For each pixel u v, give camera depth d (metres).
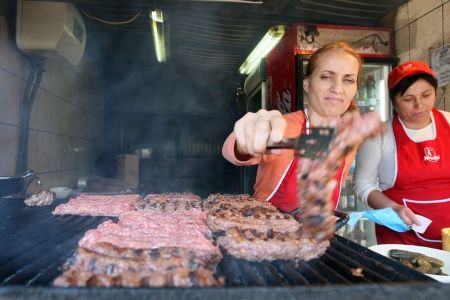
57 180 4.28
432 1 3.17
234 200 2.31
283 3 3.06
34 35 3.06
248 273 1.25
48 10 3.09
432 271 1.51
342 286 0.86
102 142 6.84
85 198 2.41
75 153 5.06
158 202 2.29
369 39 3.77
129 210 2.10
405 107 2.28
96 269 1.13
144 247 1.34
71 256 1.34
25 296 0.81
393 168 2.42
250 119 1.38
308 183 1.02
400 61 3.70
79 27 3.59
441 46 3.06
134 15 4.12
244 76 6.74
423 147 2.32
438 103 3.07
